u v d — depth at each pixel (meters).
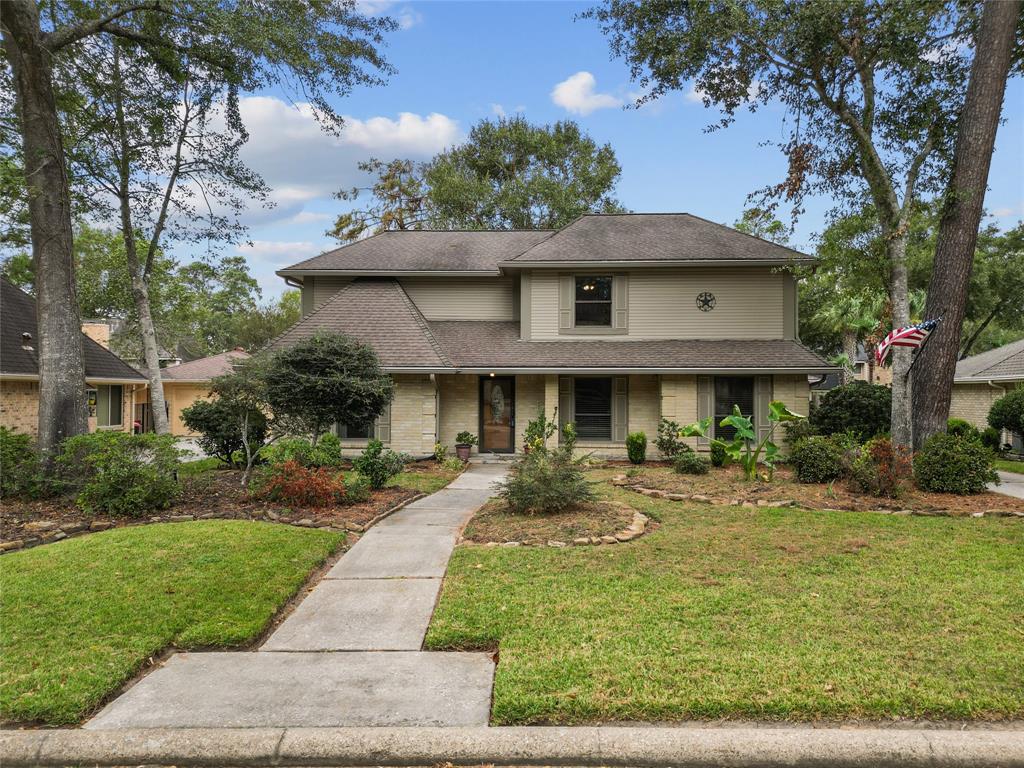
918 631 4.18
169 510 8.05
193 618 4.45
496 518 7.72
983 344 39.56
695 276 15.80
